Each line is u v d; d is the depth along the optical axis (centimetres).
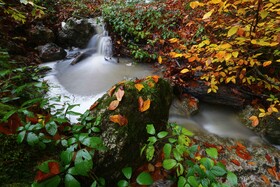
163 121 293
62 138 221
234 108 450
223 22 438
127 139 236
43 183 174
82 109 410
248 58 362
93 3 965
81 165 182
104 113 250
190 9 661
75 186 175
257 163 323
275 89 420
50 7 784
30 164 199
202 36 545
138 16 689
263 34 340
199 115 436
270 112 354
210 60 334
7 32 572
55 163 183
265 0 322
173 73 515
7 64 364
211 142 362
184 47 484
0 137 202
